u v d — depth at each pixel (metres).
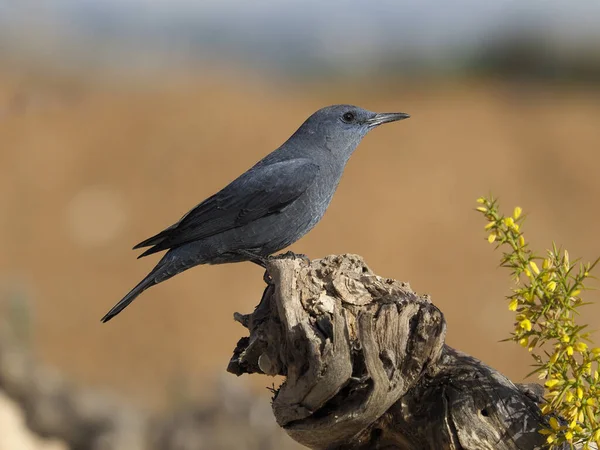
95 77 29.94
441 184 23.73
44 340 16.39
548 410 4.91
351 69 39.66
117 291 18.53
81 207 21.98
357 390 5.21
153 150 24.94
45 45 27.11
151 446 10.16
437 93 35.88
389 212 21.98
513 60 38.81
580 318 16.16
